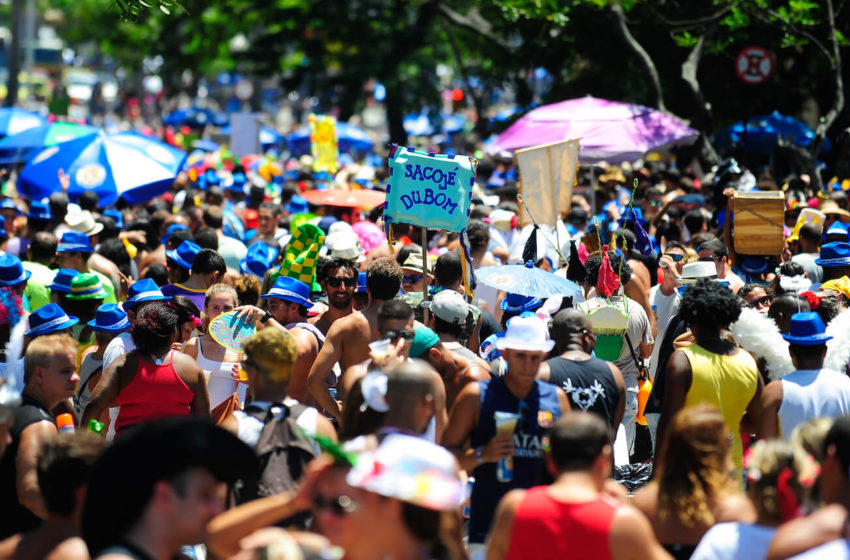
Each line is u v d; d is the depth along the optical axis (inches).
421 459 466.0
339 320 937.5
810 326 787.4
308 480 475.8
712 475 591.2
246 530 485.7
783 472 545.3
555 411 716.7
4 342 903.7
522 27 2837.1
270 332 697.6
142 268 1443.2
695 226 1647.4
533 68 2918.3
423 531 458.9
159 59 5935.0
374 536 458.9
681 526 593.6
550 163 1317.7
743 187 1910.7
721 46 2549.2
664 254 1245.1
